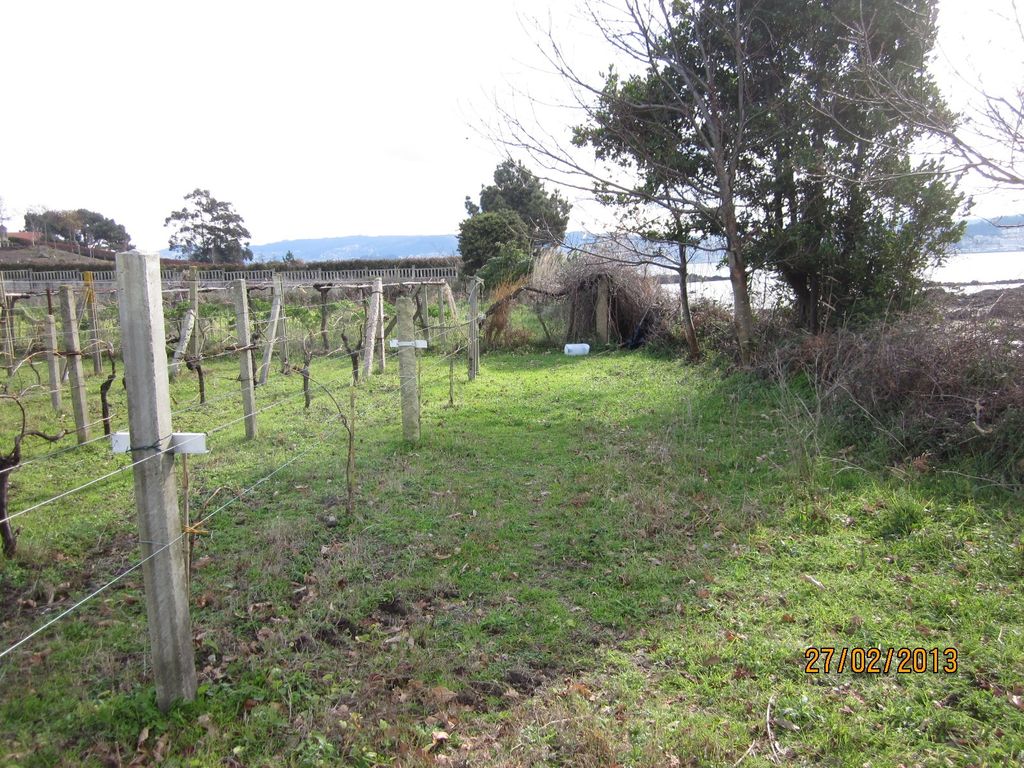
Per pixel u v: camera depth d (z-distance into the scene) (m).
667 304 16.12
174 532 3.11
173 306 19.06
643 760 2.88
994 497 5.56
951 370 6.85
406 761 2.91
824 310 11.27
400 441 7.95
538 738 3.06
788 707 3.22
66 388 11.74
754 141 11.02
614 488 6.32
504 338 17.33
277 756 2.96
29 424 9.20
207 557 4.87
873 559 4.72
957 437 6.34
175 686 3.19
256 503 5.98
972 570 4.50
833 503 5.70
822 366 9.13
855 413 7.53
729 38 10.47
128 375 2.89
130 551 5.11
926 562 4.64
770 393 9.55
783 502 5.81
